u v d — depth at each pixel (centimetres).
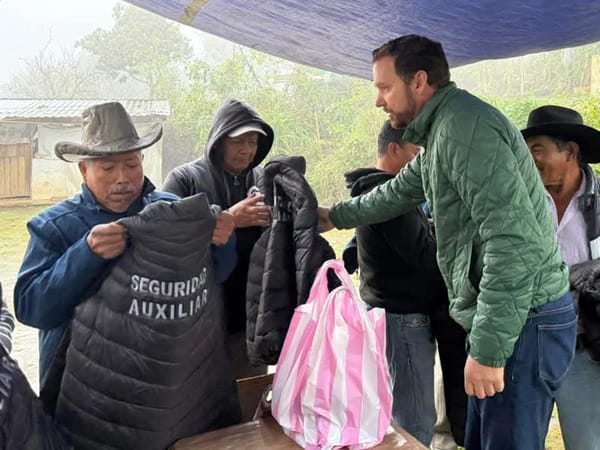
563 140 199
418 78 158
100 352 131
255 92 1148
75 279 134
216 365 147
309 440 131
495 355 145
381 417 135
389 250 216
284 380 140
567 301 165
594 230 202
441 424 260
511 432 168
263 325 165
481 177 143
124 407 130
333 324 134
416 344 223
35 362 449
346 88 1182
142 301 128
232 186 226
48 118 1140
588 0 232
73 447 134
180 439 137
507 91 1173
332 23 266
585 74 1025
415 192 191
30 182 1211
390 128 222
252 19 263
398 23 262
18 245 865
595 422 196
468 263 157
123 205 158
